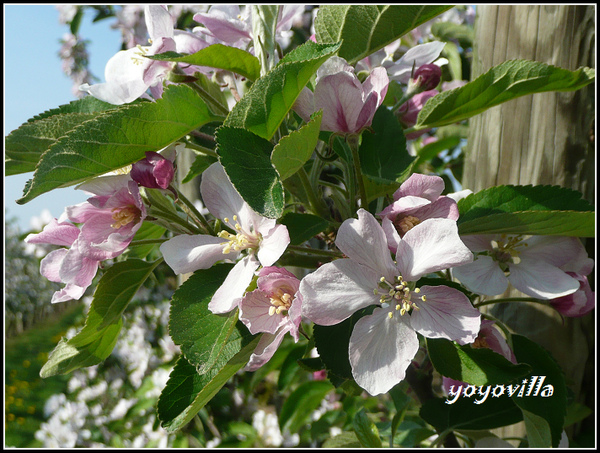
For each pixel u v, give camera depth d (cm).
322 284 13
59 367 16
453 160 37
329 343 14
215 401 53
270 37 15
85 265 15
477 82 16
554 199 17
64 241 16
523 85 17
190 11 36
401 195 14
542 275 17
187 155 25
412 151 36
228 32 16
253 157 12
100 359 17
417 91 20
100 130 13
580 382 21
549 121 21
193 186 25
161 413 14
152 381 60
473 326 13
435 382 34
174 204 16
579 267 17
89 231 14
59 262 16
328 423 38
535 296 16
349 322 14
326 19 17
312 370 18
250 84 15
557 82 16
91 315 15
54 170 13
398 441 24
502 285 17
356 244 13
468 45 32
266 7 15
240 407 58
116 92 15
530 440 18
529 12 21
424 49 20
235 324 14
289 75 12
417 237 13
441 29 31
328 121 14
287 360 32
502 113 22
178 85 14
